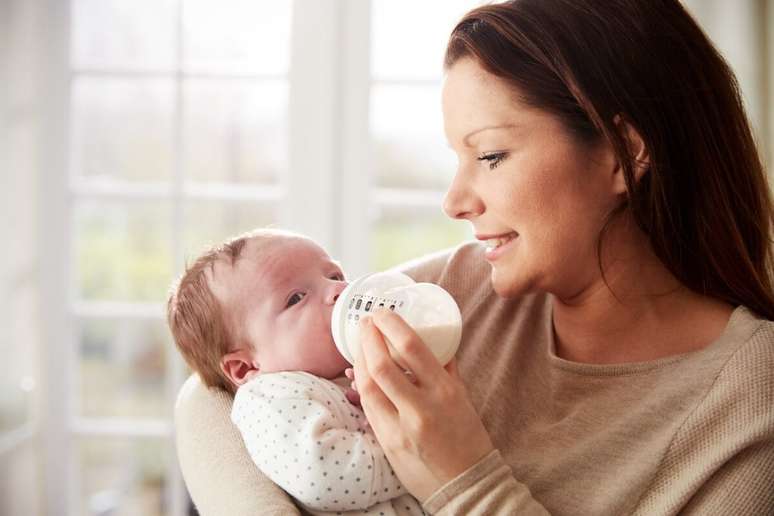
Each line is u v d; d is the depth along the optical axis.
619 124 0.92
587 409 0.98
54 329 2.45
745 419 0.88
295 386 1.05
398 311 0.95
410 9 2.39
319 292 1.18
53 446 2.46
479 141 0.95
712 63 0.98
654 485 0.90
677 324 0.99
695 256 0.99
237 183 2.47
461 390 0.89
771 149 2.13
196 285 1.22
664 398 0.93
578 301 1.01
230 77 2.44
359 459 0.96
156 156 2.47
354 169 2.40
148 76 2.45
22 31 2.34
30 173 2.40
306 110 2.38
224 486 0.96
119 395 2.49
